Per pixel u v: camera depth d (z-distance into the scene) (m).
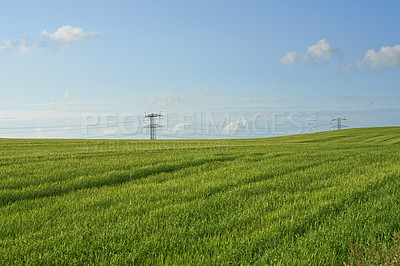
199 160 16.36
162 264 4.65
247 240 5.34
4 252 5.12
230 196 8.59
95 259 4.84
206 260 4.65
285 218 6.58
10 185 10.52
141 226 6.23
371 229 5.65
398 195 7.93
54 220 6.87
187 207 7.46
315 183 10.23
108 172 12.77
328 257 4.65
